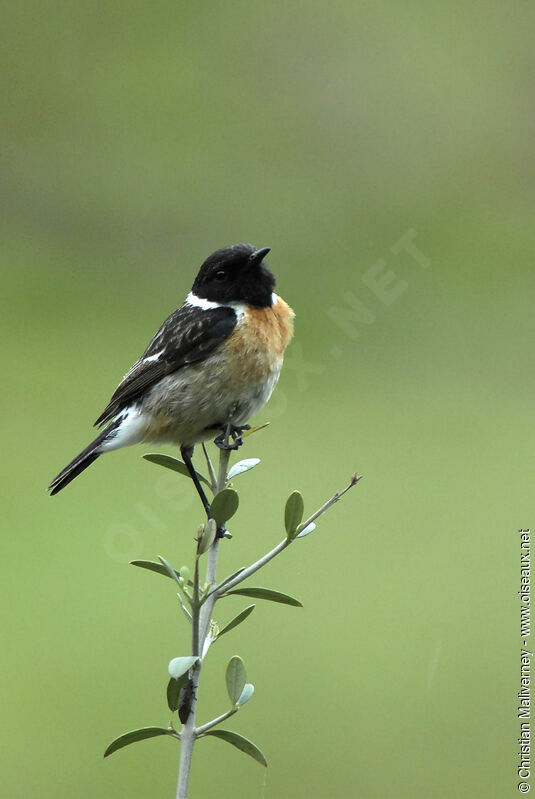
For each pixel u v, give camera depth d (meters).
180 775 3.22
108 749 3.24
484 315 14.80
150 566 3.35
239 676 3.32
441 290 15.23
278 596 3.38
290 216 16.66
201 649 3.34
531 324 14.83
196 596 3.17
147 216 17.22
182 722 3.27
